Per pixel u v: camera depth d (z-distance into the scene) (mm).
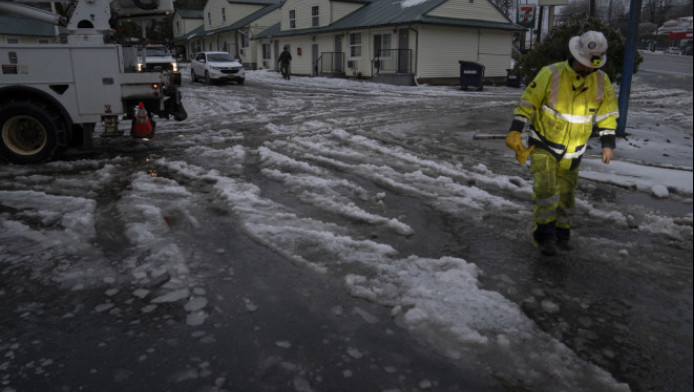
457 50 26859
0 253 3725
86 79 7168
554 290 3207
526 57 10742
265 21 41500
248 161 7152
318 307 2959
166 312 2902
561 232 3922
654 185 5582
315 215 4668
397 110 14086
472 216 4691
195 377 2320
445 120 11828
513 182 6047
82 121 7297
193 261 3605
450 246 3957
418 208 4969
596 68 3191
